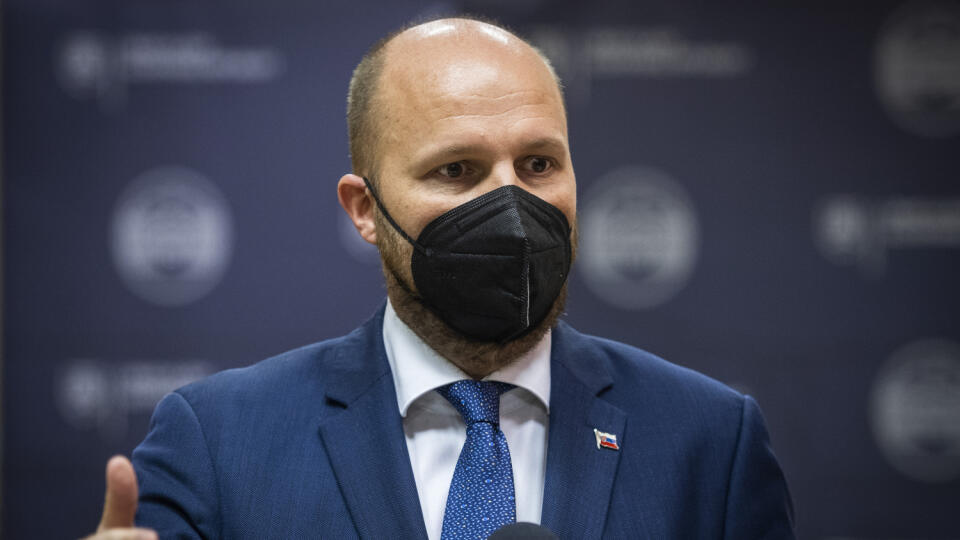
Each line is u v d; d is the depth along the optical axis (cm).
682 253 981
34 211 980
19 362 973
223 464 348
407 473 339
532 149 337
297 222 983
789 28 982
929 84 975
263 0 987
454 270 328
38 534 972
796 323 973
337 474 342
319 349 392
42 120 981
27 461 973
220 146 985
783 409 973
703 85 984
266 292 980
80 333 978
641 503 344
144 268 980
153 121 984
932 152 975
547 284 330
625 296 981
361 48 987
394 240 346
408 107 341
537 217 328
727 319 977
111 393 978
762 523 358
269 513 337
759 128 980
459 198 333
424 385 351
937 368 968
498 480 330
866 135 977
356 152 375
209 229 983
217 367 980
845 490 971
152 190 984
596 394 370
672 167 984
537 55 360
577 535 332
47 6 982
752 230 979
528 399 359
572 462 346
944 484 963
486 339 338
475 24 358
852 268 973
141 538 277
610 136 987
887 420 970
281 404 364
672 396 375
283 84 985
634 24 986
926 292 970
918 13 980
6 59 980
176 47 985
